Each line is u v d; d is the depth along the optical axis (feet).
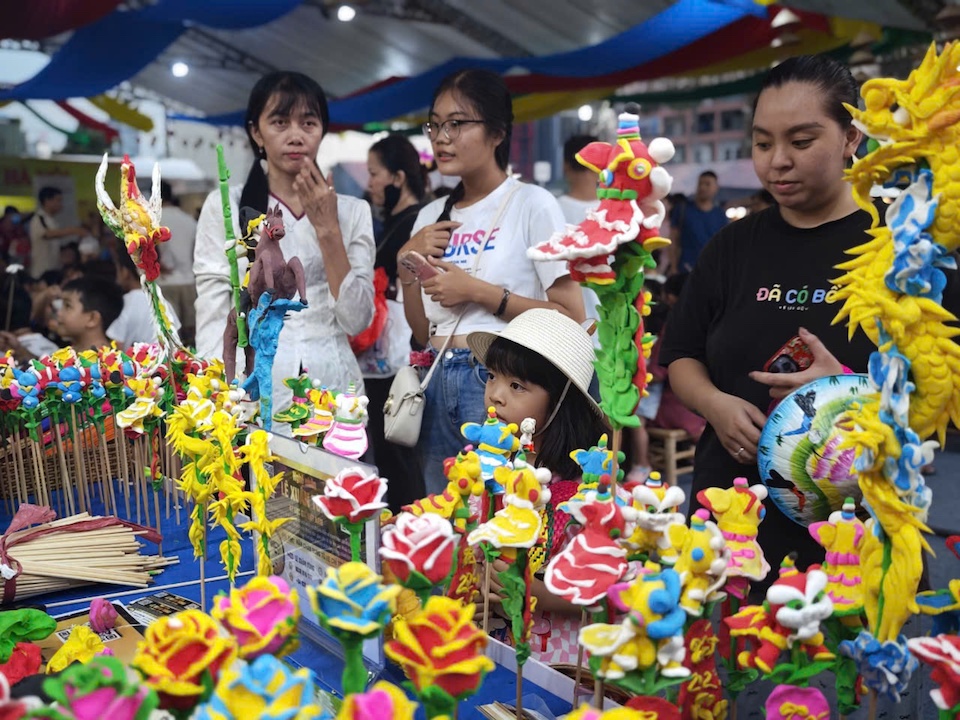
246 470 5.30
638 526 3.13
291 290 5.20
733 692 3.21
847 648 2.93
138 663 2.55
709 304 5.91
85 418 7.02
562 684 3.92
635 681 2.71
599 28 21.16
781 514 5.08
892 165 2.84
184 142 35.65
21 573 5.11
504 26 21.81
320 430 5.29
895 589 2.82
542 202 7.43
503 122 7.49
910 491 2.81
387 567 2.86
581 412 5.33
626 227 3.04
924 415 2.84
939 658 2.68
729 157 34.71
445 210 7.99
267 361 5.26
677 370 5.89
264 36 24.17
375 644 3.91
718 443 5.65
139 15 17.89
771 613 2.93
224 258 7.44
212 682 2.57
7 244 20.99
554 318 5.30
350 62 25.89
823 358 4.89
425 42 23.72
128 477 6.98
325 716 3.61
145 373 6.32
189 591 5.40
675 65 20.80
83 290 10.02
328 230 7.38
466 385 7.38
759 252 5.55
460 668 2.61
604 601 2.93
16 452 6.91
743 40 19.21
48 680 2.22
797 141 5.00
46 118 33.22
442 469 7.64
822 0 16.92
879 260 2.86
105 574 5.40
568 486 5.08
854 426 2.91
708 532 2.78
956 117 2.67
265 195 7.59
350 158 41.50
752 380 5.40
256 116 7.47
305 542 4.40
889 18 17.72
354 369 7.98
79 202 23.47
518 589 3.41
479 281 7.22
